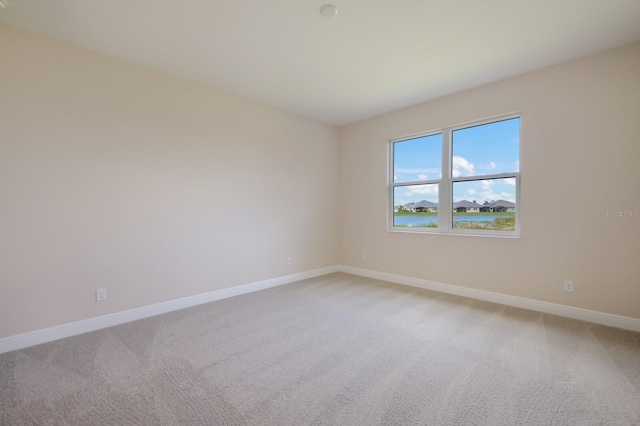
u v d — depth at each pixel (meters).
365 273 4.72
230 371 1.96
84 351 2.23
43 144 2.39
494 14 2.16
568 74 2.85
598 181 2.71
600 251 2.71
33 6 2.03
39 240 2.38
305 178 4.56
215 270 3.49
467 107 3.54
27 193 2.32
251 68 2.99
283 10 2.11
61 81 2.47
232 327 2.68
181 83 3.21
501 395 1.70
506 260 3.28
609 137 2.65
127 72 2.83
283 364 2.05
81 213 2.57
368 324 2.75
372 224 4.62
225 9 2.10
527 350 2.23
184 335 2.51
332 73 3.10
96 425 1.47
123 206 2.81
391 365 2.03
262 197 3.99
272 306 3.26
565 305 2.90
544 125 2.99
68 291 2.51
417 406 1.61
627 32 2.38
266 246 4.04
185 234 3.24
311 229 4.67
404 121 4.17
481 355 2.16
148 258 2.97
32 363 2.05
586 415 1.53
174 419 1.51
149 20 2.21
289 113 4.31
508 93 3.22
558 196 2.92
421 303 3.35
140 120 2.92
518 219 3.24
